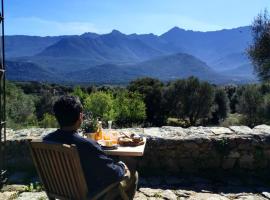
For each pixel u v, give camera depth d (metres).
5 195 5.22
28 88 47.28
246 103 26.36
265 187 5.84
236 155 6.46
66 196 3.20
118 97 33.69
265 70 19.45
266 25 19.39
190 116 40.34
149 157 6.45
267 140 6.48
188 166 6.45
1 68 5.40
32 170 6.38
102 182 3.05
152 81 43.78
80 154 3.02
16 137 6.66
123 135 4.59
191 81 40.12
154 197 5.29
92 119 4.63
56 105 3.11
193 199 5.23
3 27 5.32
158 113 41.31
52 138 3.12
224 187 5.80
